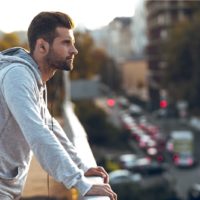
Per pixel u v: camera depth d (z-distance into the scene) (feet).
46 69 12.96
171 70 342.23
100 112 254.47
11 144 12.25
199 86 333.62
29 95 12.03
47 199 17.65
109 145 254.88
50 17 12.73
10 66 12.21
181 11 414.82
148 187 170.30
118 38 544.62
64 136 14.11
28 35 12.92
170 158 249.34
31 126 11.80
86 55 165.17
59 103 56.49
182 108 343.46
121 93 456.04
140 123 327.67
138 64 466.29
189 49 333.42
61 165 11.63
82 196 12.01
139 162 216.54
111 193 11.83
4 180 12.23
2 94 12.11
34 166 21.97
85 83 178.09
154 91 423.64
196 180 212.43
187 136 234.99
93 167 14.15
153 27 430.61
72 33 12.93
